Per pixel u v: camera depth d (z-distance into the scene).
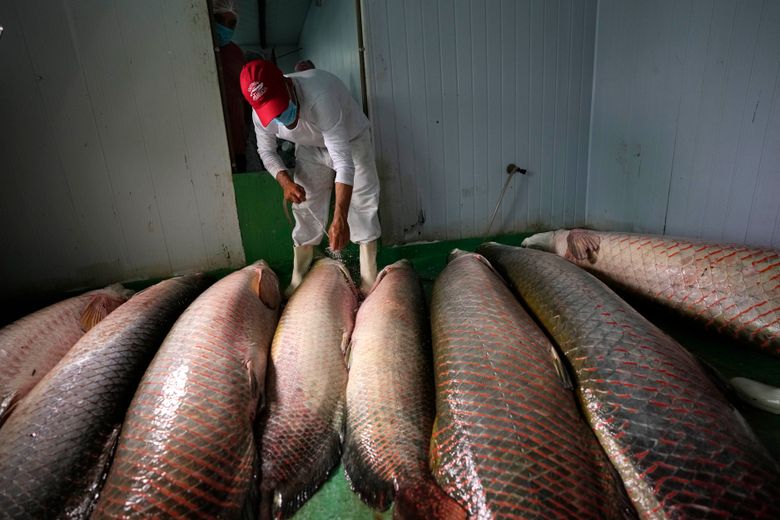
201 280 3.46
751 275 2.35
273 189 3.89
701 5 3.10
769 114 2.74
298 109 2.63
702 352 2.44
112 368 2.22
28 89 3.26
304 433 1.97
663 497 1.40
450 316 2.32
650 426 1.58
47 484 1.66
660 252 2.74
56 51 3.25
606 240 3.06
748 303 2.34
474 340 2.05
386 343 2.29
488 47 3.96
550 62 4.14
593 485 1.47
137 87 3.46
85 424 1.91
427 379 2.18
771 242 2.82
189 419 1.76
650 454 1.51
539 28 4.03
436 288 2.84
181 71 3.52
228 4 3.93
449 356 2.00
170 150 3.64
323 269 3.34
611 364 1.86
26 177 3.41
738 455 1.40
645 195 3.81
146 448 1.67
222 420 1.81
